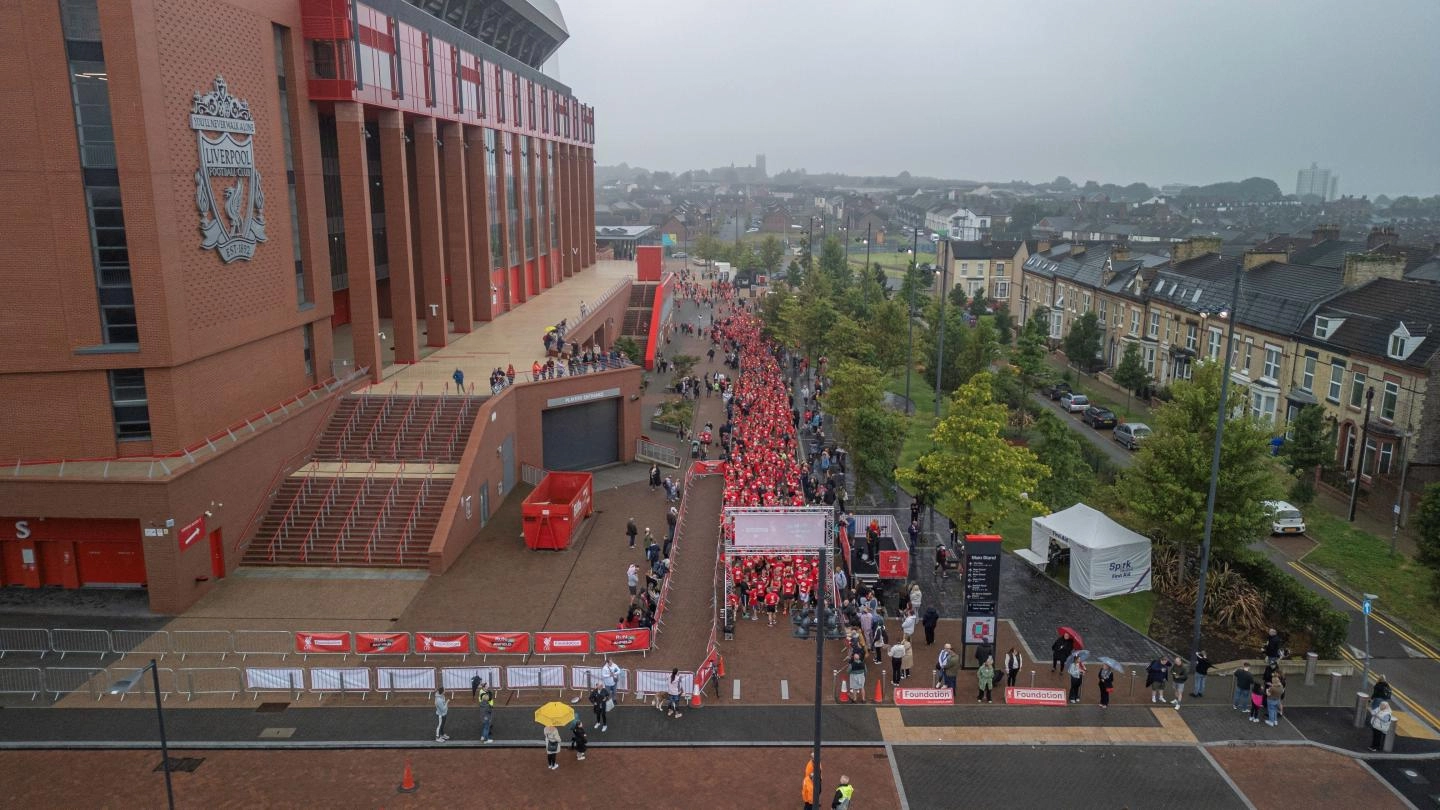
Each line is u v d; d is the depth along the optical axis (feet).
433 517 123.54
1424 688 93.45
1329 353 170.71
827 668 95.55
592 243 379.96
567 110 314.55
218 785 74.59
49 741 80.23
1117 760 79.77
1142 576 114.93
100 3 98.07
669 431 196.24
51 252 102.53
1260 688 85.76
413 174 220.43
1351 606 113.29
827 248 383.86
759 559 114.52
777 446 168.04
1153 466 110.73
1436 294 158.51
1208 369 113.09
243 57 120.88
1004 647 100.94
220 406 118.01
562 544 125.90
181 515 104.17
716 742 81.46
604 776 76.48
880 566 113.80
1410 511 141.38
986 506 119.96
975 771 77.87
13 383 104.47
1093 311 280.10
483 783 75.25
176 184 107.14
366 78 148.25
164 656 94.22
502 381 150.20
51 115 99.81
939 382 181.98
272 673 88.17
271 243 128.77
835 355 225.15
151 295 104.73
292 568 117.39
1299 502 147.02
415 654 94.48
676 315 371.15
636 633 96.43
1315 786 76.07
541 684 90.02
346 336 191.52
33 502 102.68
